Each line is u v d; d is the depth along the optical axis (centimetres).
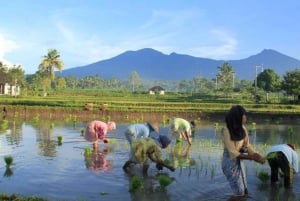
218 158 1580
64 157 1551
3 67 9631
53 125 2739
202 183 1160
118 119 3719
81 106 4247
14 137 2164
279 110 4334
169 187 1112
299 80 6731
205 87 19788
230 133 968
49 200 912
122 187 1108
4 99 5109
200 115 3950
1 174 1244
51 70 9862
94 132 1783
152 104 4816
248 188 1116
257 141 2186
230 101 6844
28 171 1291
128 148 1788
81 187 1103
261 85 8900
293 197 1034
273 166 1173
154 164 1434
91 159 1512
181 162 1488
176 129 1991
